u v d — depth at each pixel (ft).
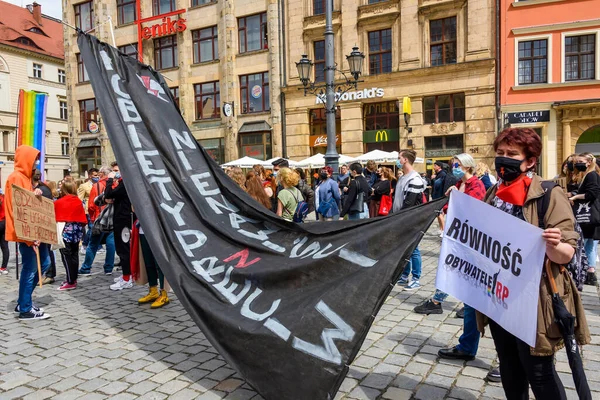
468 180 15.65
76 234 23.62
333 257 11.07
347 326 9.77
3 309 19.72
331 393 9.32
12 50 136.36
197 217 14.70
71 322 17.63
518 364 8.59
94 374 12.67
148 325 17.07
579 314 7.86
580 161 20.47
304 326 10.10
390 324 16.51
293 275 11.32
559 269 7.89
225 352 10.77
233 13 83.71
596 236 19.84
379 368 12.73
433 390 11.37
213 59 87.51
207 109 89.04
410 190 19.63
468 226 9.16
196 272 12.71
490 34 65.21
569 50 62.90
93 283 24.98
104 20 97.91
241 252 13.17
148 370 12.88
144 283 20.11
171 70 91.30
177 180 15.60
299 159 79.30
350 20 73.56
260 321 10.68
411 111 70.38
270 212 14.10
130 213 22.86
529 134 8.13
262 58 82.02
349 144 75.05
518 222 8.00
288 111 79.77
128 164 15.25
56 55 150.71
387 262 10.17
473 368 12.65
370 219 11.48
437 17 67.97
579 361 7.42
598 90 61.16
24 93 25.85
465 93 66.85
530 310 7.75
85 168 105.60
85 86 103.81
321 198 30.07
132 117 16.42
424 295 20.39
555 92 62.95
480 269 8.84
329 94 37.96
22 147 18.25
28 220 17.80
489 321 8.97
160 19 91.50
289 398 9.58
